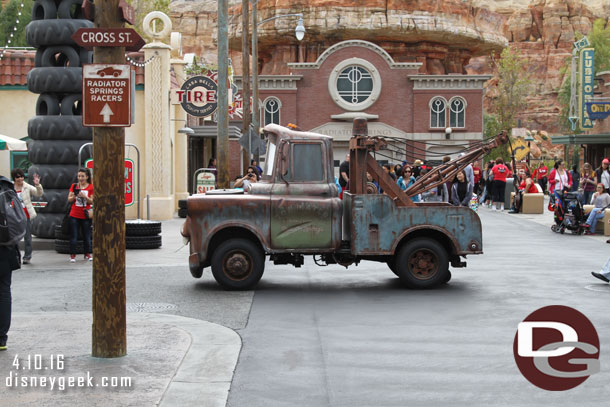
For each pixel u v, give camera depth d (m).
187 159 32.28
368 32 69.50
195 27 120.94
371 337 9.02
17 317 9.88
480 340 8.85
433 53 72.81
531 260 16.27
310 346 8.59
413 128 56.69
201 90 25.25
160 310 10.61
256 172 23.08
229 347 8.40
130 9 7.91
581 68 44.88
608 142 41.78
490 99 121.06
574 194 22.52
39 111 19.83
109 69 7.49
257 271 12.27
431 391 6.93
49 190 19.11
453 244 12.31
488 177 36.81
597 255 17.22
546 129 130.88
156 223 18.23
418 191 13.17
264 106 56.53
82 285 13.00
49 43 19.23
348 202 12.42
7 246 8.05
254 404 6.57
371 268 15.10
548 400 6.68
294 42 71.56
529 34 147.12
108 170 7.62
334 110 56.78
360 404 6.57
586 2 154.12
